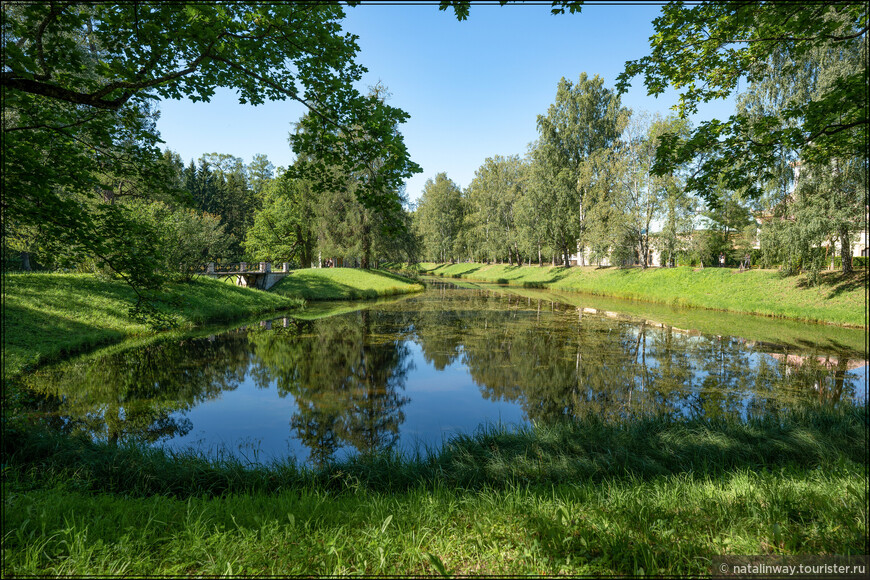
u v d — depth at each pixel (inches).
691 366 483.5
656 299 1125.1
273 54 204.5
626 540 122.1
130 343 579.8
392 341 636.7
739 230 1231.5
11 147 212.5
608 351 565.3
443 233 2733.8
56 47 196.7
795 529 127.3
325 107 225.1
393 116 218.8
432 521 141.5
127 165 275.4
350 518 144.1
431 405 372.5
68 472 203.6
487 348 590.6
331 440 296.7
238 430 314.5
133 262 288.5
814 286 836.0
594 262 1727.4
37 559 108.1
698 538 124.7
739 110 802.2
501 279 2028.8
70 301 613.9
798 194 772.0
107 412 345.1
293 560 114.0
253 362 513.7
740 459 221.5
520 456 231.3
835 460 204.7
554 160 1596.9
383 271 1664.6
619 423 297.4
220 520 140.0
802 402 353.7
